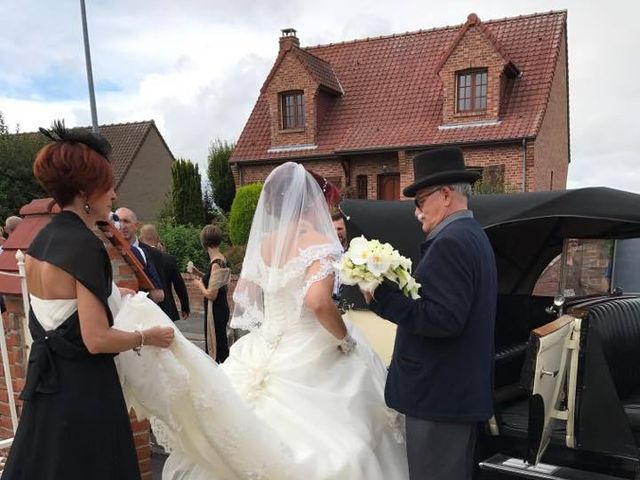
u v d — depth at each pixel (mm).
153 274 4977
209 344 5680
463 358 2207
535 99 14742
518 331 3764
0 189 18688
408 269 2164
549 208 2797
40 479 1842
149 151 27672
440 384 2217
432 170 2367
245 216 13188
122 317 2100
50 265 1843
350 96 17484
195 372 2182
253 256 2674
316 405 2449
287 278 2480
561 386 2729
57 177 1884
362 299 3834
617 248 3738
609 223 3145
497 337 3602
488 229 2947
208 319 5680
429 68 16969
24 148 19062
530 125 14250
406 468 2586
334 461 2316
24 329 3203
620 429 2604
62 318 1873
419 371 2260
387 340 3654
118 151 26844
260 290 2734
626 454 2592
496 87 14609
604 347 3172
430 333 2115
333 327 2484
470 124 15016
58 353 1862
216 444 2221
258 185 13562
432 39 17641
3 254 3254
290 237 2531
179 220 17656
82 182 1904
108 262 1929
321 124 17250
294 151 17219
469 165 14867
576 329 2660
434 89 16406
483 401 2230
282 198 2557
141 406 2244
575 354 2664
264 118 18516
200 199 18016
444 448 2246
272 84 17344
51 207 2607
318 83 16750
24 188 18984
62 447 1836
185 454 2383
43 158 1894
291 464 2238
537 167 14500
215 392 2197
